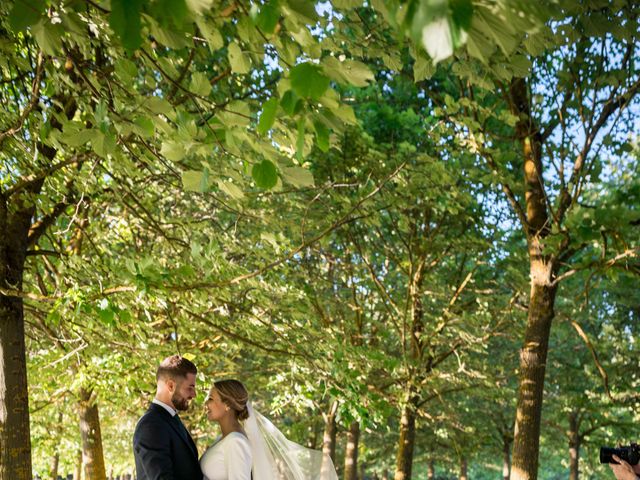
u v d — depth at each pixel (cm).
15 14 250
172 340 938
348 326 1337
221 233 912
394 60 447
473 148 952
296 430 1817
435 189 1055
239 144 314
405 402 1209
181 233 888
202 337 1084
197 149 326
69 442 1611
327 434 1722
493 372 1636
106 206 992
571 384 2180
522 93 973
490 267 1548
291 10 236
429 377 1322
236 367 1339
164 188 979
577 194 885
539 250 979
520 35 288
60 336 912
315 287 1278
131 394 970
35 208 716
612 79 823
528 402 968
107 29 382
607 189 1026
